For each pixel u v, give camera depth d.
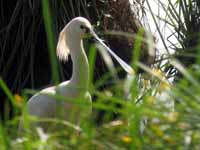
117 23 15.62
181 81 5.57
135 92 5.43
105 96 5.64
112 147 5.32
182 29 13.27
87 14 15.10
